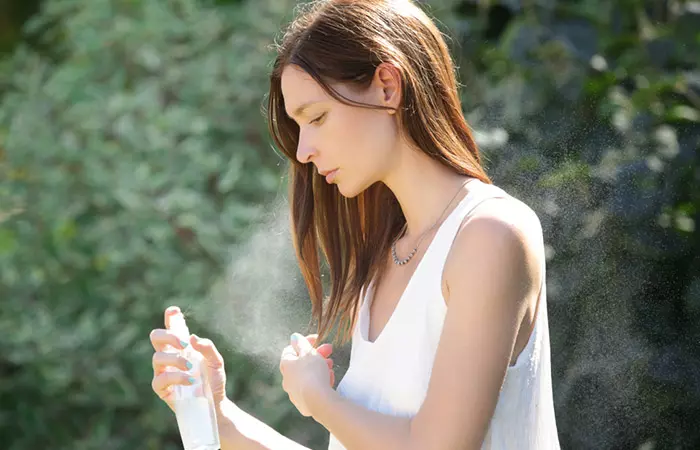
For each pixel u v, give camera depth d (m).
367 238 2.72
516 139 4.93
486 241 2.18
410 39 2.38
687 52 5.16
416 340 2.35
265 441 2.77
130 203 6.82
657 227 4.38
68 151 7.13
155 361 2.58
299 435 6.30
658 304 4.34
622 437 4.25
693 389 4.23
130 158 7.04
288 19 7.14
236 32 7.40
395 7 2.40
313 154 2.38
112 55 7.50
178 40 7.61
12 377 7.06
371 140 2.36
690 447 4.21
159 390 2.62
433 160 2.41
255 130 7.30
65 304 6.95
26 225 7.11
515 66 5.37
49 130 7.24
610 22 5.31
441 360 2.19
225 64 7.30
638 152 4.67
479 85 5.61
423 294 2.33
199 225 6.70
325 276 3.47
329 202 2.78
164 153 7.03
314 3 2.46
